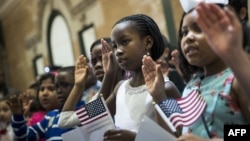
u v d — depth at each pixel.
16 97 3.05
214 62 1.59
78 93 2.27
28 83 10.40
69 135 1.92
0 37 11.52
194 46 1.52
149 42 2.03
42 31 9.25
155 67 1.72
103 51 2.32
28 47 10.14
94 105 1.93
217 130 1.48
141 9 5.65
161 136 1.54
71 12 7.88
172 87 1.85
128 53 1.93
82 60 2.33
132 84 2.03
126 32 1.95
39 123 3.14
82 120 1.92
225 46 1.20
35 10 9.47
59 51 8.74
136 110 1.89
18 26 10.44
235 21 1.20
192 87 1.71
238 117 1.46
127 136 1.75
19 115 3.03
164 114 1.61
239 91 1.46
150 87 1.69
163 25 5.15
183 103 1.61
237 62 1.20
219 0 1.65
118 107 2.00
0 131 4.02
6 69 11.35
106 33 6.78
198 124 1.56
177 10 4.84
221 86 1.52
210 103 1.52
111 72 2.26
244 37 1.61
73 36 7.96
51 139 2.94
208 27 1.23
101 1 6.80
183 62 1.85
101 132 1.88
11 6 10.63
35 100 4.36
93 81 3.46
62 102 3.10
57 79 3.14
